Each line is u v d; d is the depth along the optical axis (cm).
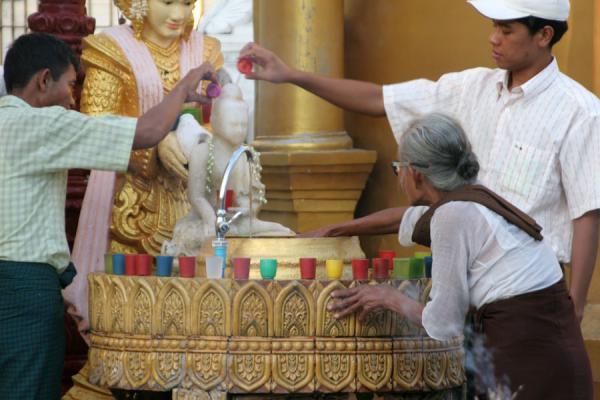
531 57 673
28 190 650
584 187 665
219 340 637
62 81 684
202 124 859
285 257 685
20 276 644
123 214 830
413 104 732
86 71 842
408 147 594
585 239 667
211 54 869
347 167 986
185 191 849
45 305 648
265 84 1023
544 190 674
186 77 716
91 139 657
